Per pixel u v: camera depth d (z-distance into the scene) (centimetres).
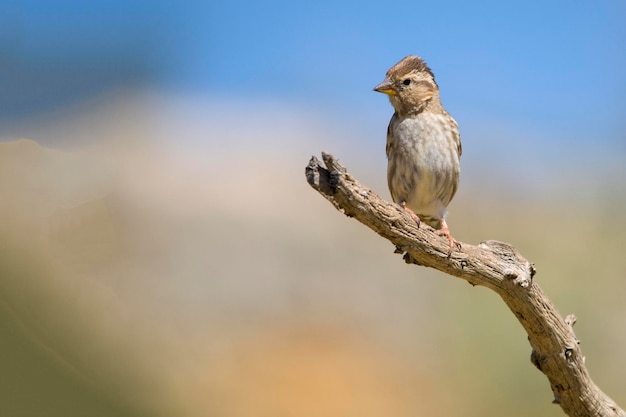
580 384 655
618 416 669
